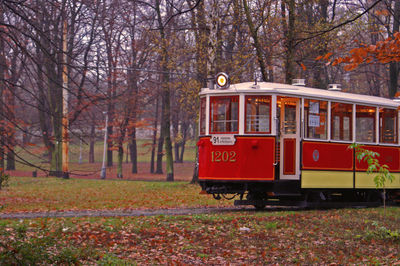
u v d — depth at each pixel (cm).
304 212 1478
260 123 1503
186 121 6166
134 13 3203
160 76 4016
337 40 2592
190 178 5178
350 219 1334
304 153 1540
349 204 1711
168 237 1111
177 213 1505
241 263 925
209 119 1542
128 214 1475
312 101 1573
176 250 1010
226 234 1149
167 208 1739
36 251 760
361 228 1209
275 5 2544
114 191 2670
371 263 911
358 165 1700
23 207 1803
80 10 1224
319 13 3030
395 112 1842
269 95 1503
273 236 1134
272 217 1365
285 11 2666
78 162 7206
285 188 1518
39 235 1033
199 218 1329
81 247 962
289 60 2439
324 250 1011
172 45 3014
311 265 908
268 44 2605
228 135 1512
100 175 5419
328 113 1617
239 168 1500
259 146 1498
